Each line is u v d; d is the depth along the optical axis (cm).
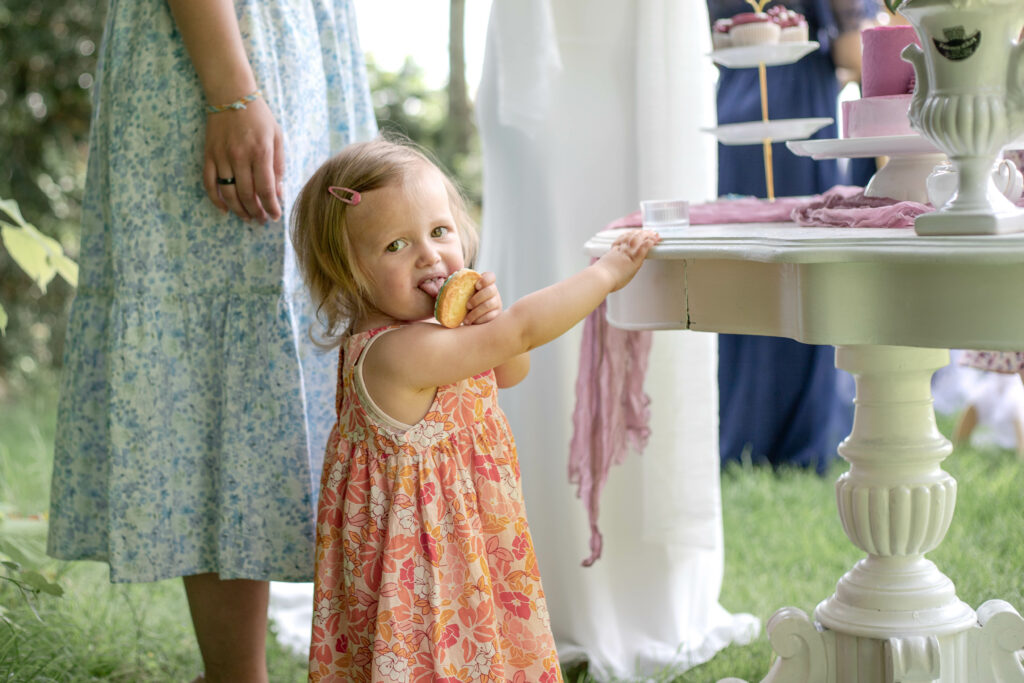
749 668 204
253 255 166
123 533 166
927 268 114
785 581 254
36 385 505
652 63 203
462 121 690
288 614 242
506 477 149
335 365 178
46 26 527
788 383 335
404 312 146
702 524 211
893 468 159
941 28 114
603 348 181
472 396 147
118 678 209
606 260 147
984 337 112
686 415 209
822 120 191
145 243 165
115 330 165
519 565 148
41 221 536
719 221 173
